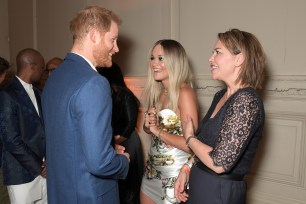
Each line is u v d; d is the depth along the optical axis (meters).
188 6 2.82
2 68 2.52
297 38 2.25
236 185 1.26
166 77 1.82
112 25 1.25
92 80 1.10
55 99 1.17
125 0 3.33
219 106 1.40
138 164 2.62
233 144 1.13
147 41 3.17
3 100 1.85
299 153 2.33
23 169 1.94
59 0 4.04
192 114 1.71
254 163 2.57
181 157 1.80
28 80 2.05
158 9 3.04
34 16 4.39
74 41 1.25
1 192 2.92
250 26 2.46
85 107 1.08
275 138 2.44
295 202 2.36
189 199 1.41
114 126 2.36
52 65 2.86
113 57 3.49
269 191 2.50
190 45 2.84
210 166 1.20
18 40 4.69
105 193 1.25
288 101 2.35
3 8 4.77
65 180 1.20
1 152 2.01
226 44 1.26
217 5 2.62
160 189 1.84
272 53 2.37
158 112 1.87
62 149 1.18
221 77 1.30
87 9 1.24
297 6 2.22
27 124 1.92
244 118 1.14
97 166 1.09
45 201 2.14
